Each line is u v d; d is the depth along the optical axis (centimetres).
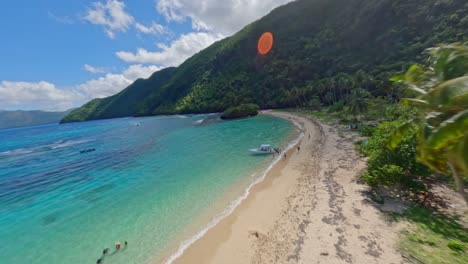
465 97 582
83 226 1452
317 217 1220
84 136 6938
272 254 995
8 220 1603
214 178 2114
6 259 1188
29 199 1983
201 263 1013
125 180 2292
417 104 877
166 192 1888
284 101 9912
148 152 3544
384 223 1080
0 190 2252
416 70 1016
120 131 7300
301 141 3316
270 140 3678
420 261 820
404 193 1325
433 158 797
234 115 8031
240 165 2442
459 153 586
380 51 9125
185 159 2897
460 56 775
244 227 1250
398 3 9194
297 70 11194
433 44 7138
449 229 959
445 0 7681
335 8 13038
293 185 1750
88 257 1158
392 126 1623
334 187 1573
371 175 1470
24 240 1348
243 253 1036
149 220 1455
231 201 1608
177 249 1137
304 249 990
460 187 786
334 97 8138
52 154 4169
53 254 1204
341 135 3322
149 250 1157
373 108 5416
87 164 3120
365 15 10419
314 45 11944
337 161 2144
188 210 1543
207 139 4262
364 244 960
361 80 7688
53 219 1577
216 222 1344
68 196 1991
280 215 1319
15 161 3747
